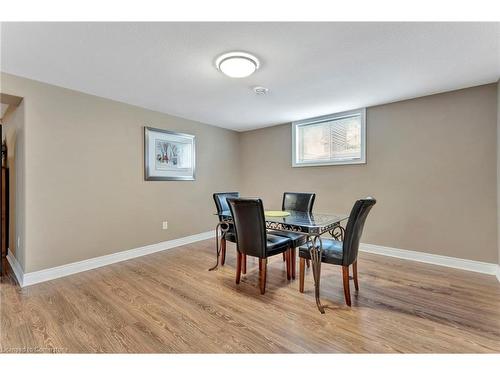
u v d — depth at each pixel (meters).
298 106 3.45
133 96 3.04
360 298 2.16
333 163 3.85
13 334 1.68
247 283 2.51
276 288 2.39
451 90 2.86
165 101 3.23
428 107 3.03
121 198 3.26
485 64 2.23
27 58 2.08
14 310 1.99
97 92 2.90
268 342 1.60
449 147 2.91
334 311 1.96
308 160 4.23
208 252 3.62
